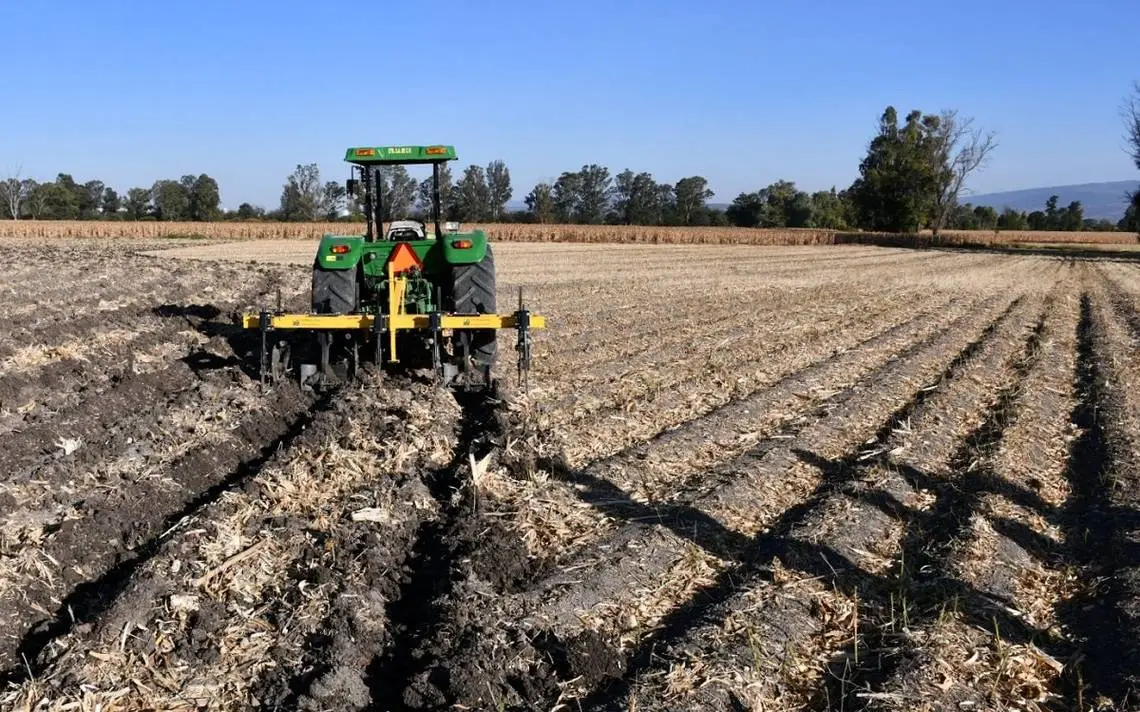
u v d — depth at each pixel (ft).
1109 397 28.71
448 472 19.65
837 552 16.07
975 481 20.33
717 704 11.53
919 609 14.17
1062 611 14.49
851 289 65.92
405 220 29.66
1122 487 19.77
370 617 13.64
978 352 37.19
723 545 16.47
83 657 12.35
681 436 22.88
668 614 14.06
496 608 13.74
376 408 23.34
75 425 23.07
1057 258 130.41
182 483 19.17
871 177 208.74
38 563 15.12
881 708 11.44
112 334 35.86
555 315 46.55
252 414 23.81
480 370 27.02
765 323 44.62
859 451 22.34
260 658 12.62
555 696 11.84
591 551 15.93
